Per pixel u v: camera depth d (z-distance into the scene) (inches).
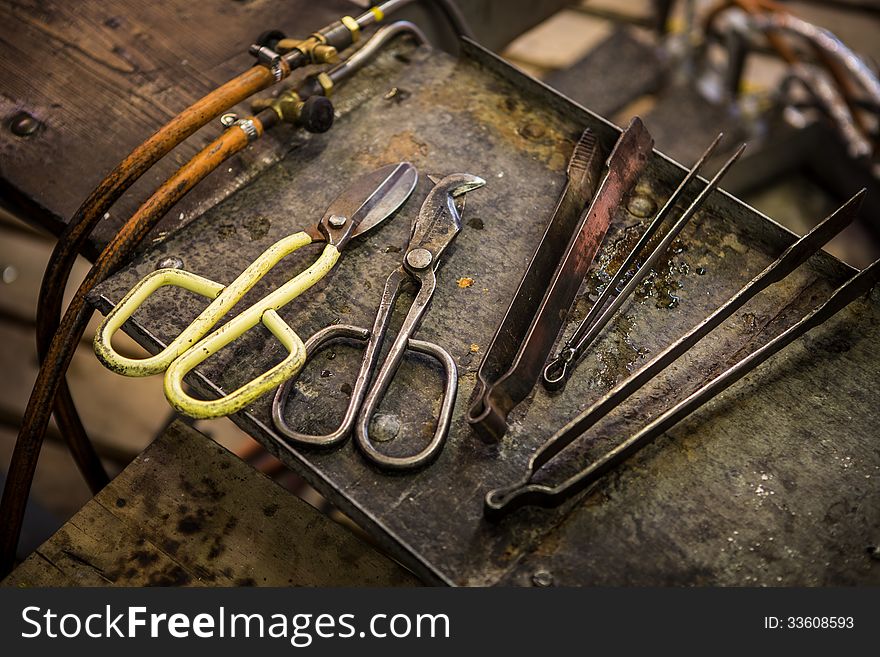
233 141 38.4
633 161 39.6
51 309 41.1
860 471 32.8
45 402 37.9
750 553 31.1
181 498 34.9
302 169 40.5
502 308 36.4
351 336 35.0
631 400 34.3
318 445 32.1
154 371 32.7
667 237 37.0
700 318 36.4
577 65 95.0
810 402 34.3
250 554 33.8
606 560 30.8
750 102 91.7
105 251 36.5
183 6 47.9
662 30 102.9
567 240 37.9
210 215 38.8
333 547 34.1
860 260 86.3
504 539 31.1
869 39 109.2
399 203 38.6
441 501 31.7
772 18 84.0
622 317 36.3
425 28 52.3
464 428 33.3
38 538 61.6
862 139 83.0
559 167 40.8
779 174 90.4
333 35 42.2
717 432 33.6
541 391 34.3
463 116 42.5
